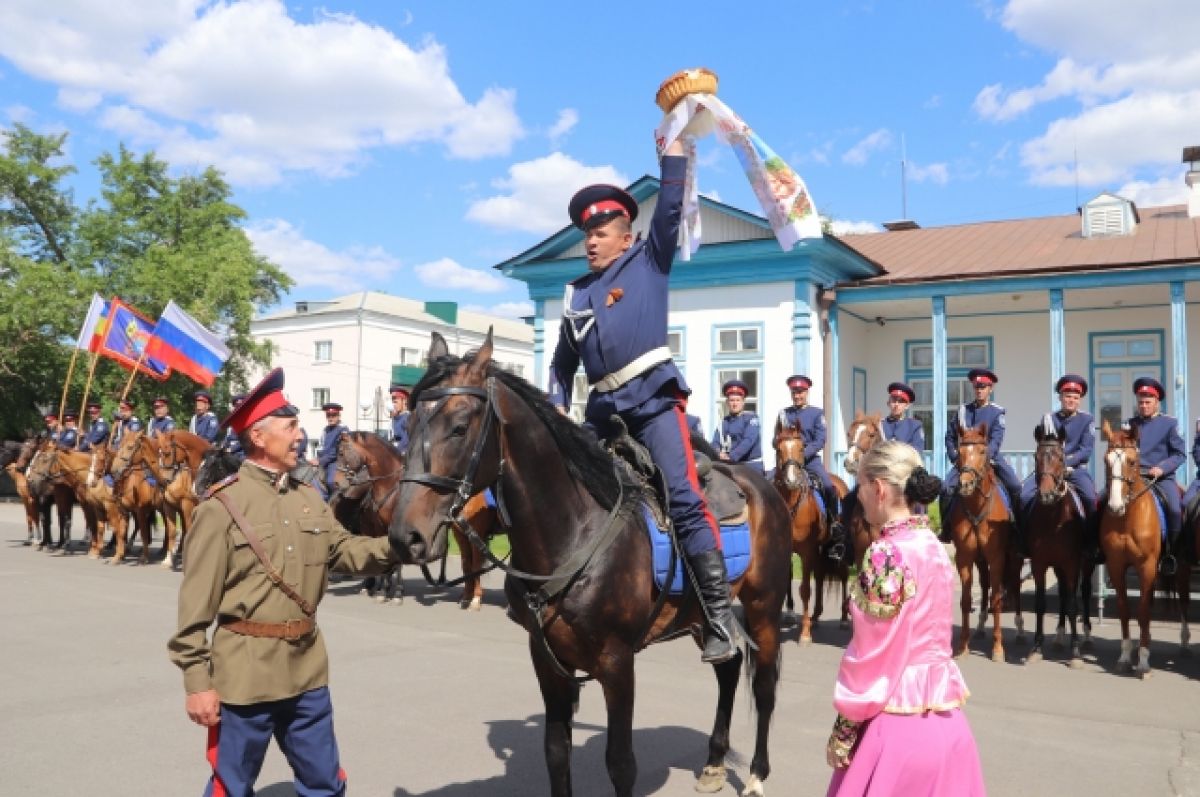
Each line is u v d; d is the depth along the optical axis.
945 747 2.77
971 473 8.70
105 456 15.98
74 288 30.55
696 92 4.02
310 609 3.41
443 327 49.38
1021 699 7.30
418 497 3.25
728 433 10.58
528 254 19.95
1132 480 8.17
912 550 2.86
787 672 8.26
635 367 4.11
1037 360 18.98
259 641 3.26
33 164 34.38
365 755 5.64
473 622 10.70
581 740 6.07
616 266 4.20
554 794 3.93
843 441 18.81
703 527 4.13
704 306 18.52
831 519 10.49
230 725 3.26
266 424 3.41
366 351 45.41
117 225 33.09
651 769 5.46
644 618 3.96
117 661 8.15
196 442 14.63
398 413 13.45
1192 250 16.52
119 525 16.00
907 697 2.79
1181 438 8.70
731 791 5.10
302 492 3.54
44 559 16.48
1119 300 17.86
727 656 3.97
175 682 7.38
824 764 5.59
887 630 2.80
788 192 4.16
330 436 14.25
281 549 3.33
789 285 17.72
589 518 3.89
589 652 3.85
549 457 3.77
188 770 5.29
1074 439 9.31
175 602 11.59
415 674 7.89
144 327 18.72
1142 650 8.16
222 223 35.31
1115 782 5.30
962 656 9.01
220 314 31.78
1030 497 9.36
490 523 10.98
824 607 12.49
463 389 3.44
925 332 19.91
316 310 49.41
